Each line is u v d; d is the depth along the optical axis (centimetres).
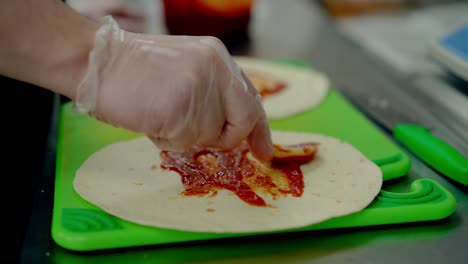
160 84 59
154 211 61
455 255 58
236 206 62
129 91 60
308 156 74
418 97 103
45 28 59
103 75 60
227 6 132
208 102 62
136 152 76
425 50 128
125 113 60
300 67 119
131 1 161
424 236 61
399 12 162
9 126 93
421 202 64
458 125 90
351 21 158
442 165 75
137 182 68
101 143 82
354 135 86
